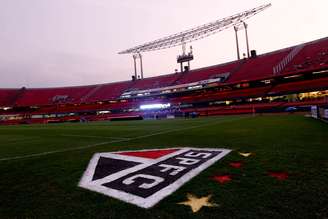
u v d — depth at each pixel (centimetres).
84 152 685
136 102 5741
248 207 259
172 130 1357
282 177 351
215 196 294
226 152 562
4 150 815
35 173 455
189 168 435
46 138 1251
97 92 6625
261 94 3875
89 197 315
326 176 345
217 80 4500
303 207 252
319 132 860
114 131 1510
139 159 538
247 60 4838
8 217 268
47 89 7069
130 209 271
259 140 734
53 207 290
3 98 6444
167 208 268
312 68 3338
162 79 6016
